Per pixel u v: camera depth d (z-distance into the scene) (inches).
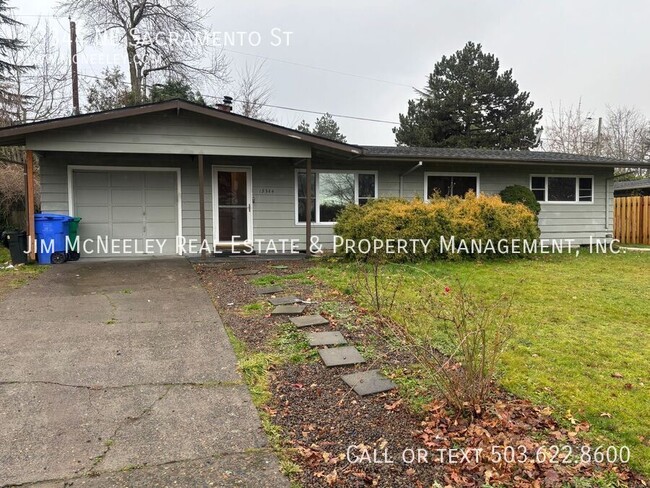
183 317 206.5
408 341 148.9
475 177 502.6
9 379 137.2
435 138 1090.1
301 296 244.7
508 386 133.3
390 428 111.8
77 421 113.6
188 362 152.9
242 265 354.6
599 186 539.2
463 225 380.8
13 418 114.3
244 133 369.1
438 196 429.7
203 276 305.7
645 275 322.7
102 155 395.2
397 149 505.7
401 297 235.0
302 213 451.2
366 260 361.4
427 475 93.7
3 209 537.3
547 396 127.5
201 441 105.6
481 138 1039.6
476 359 127.9
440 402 122.0
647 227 597.9
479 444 103.9
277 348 165.9
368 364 151.6
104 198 398.9
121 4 743.7
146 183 407.5
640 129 1328.7
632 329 191.9
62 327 189.9
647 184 746.2
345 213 388.2
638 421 113.7
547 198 524.4
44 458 97.7
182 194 415.5
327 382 138.0
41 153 378.0
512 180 511.8
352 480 91.8
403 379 138.4
